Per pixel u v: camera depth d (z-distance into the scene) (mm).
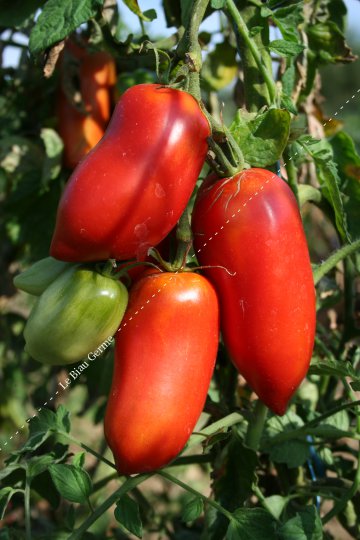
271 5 549
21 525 836
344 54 653
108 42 627
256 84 555
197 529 759
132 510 501
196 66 471
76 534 500
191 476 1172
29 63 801
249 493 542
